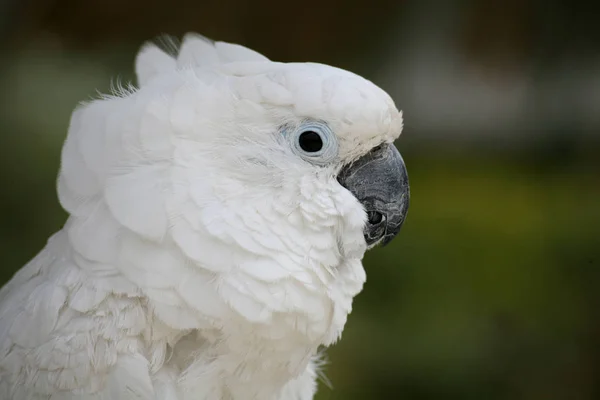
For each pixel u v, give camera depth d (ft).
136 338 11.86
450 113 49.85
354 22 44.65
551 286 34.17
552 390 29.66
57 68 43.91
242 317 11.61
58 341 11.75
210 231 11.44
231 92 12.28
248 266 11.57
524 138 48.21
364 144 12.80
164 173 11.73
